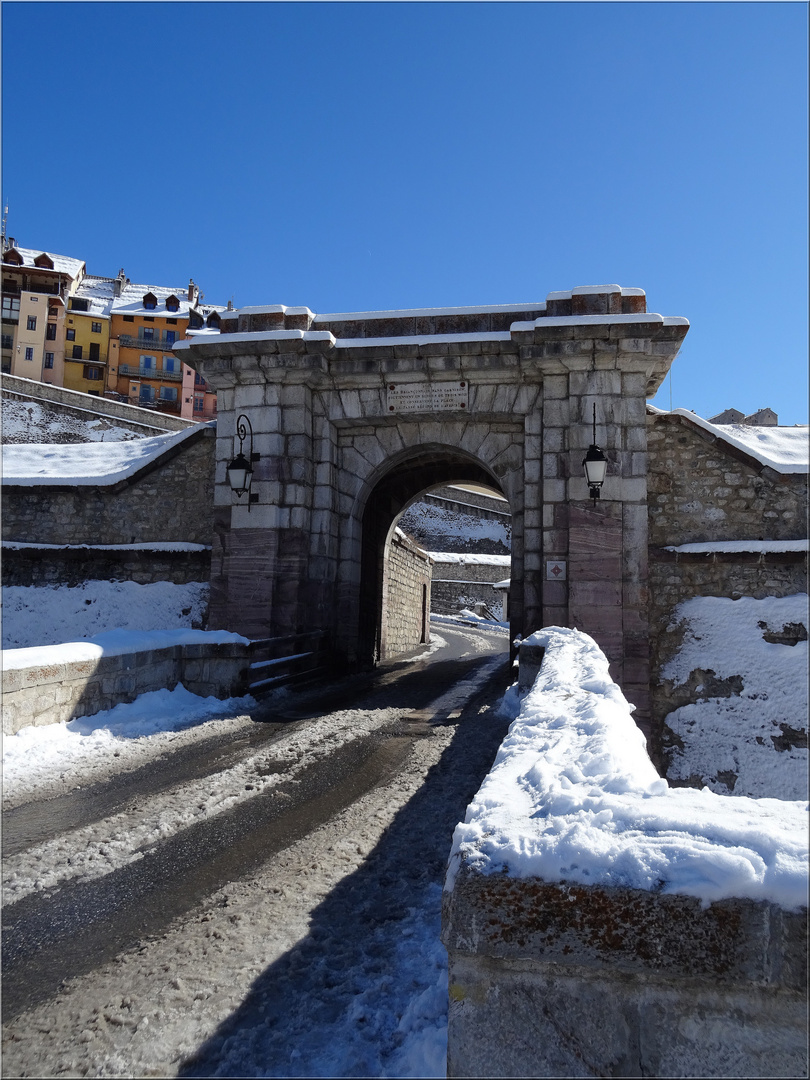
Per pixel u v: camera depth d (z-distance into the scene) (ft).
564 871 5.63
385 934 10.40
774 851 5.44
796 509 36.70
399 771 19.79
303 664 39.01
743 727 33.55
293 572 39.63
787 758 32.45
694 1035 5.34
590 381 36.83
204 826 15.16
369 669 51.80
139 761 20.27
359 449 43.27
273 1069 7.38
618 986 5.51
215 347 39.42
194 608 42.57
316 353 39.29
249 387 40.81
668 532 37.88
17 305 190.19
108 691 24.80
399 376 40.19
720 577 36.70
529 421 39.19
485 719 27.50
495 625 121.80
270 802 16.87
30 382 116.98
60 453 53.62
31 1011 8.48
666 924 5.33
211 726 25.21
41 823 15.14
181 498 45.09
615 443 36.24
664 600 36.99
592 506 35.96
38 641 41.93
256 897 11.71
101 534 45.62
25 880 12.31
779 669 33.86
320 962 9.59
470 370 39.06
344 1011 8.43
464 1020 5.72
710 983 5.27
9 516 46.37
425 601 91.45
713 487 37.76
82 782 18.13
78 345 196.24
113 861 13.20
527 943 5.53
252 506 40.01
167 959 9.68
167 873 12.69
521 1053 5.58
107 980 9.16
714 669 34.86
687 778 33.71
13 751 19.65
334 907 11.33
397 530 65.72
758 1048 5.22
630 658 34.91
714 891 5.29
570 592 35.58
